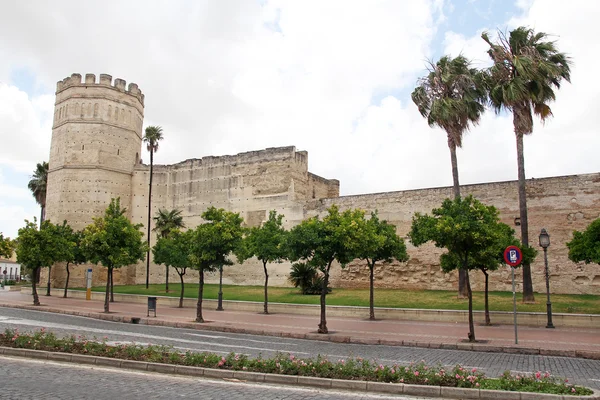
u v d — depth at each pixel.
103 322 23.66
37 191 58.12
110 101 53.03
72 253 39.47
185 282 52.19
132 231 29.58
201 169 53.50
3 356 12.62
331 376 10.25
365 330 20.77
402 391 9.39
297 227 21.12
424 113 31.45
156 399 8.38
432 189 38.06
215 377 10.64
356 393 9.30
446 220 17.59
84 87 52.47
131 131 54.84
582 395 8.65
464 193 36.25
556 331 19.75
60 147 51.75
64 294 40.75
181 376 10.63
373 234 23.53
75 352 12.62
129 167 54.12
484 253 19.91
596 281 30.67
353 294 34.22
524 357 14.55
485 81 28.66
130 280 52.84
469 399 8.98
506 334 18.97
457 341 17.20
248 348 15.63
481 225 17.52
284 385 9.95
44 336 14.73
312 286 35.31
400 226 39.12
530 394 8.77
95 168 50.88
